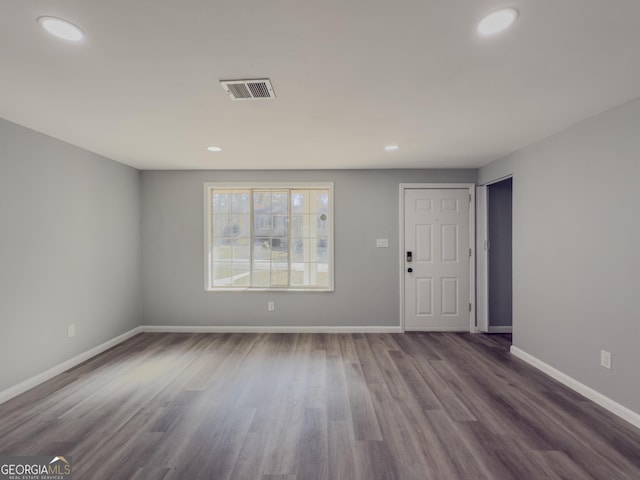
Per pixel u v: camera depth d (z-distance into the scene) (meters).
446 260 4.27
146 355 3.39
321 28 1.36
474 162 3.89
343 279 4.25
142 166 4.07
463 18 1.30
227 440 1.95
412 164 4.00
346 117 2.40
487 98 2.08
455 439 1.96
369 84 1.88
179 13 1.26
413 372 2.95
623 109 2.16
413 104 2.17
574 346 2.59
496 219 4.26
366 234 4.26
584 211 2.48
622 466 1.72
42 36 1.40
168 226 4.27
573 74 1.77
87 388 2.63
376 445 1.90
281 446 1.89
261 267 4.30
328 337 4.03
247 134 2.79
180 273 4.28
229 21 1.31
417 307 4.27
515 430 2.05
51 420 2.16
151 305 4.27
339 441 1.94
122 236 3.89
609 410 2.26
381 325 4.26
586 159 2.46
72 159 3.10
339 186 4.25
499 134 2.81
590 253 2.43
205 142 3.03
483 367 3.07
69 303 3.07
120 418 2.19
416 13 1.27
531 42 1.47
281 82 1.85
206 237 4.27
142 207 4.26
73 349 3.12
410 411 2.28
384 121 2.49
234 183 4.27
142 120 2.45
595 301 2.39
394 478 1.64
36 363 2.71
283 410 2.29
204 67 1.68
